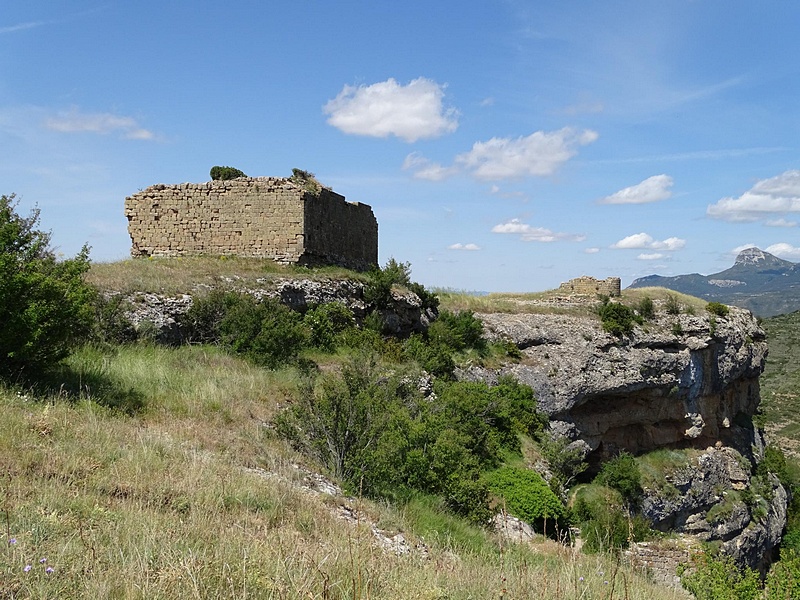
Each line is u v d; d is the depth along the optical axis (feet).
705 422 148.05
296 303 90.74
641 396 131.85
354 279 107.45
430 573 24.16
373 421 48.85
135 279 77.77
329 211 112.06
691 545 70.95
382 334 105.50
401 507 42.83
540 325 130.00
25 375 43.62
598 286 157.07
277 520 30.07
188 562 19.52
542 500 68.39
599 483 114.52
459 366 108.58
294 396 60.39
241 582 19.07
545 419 107.45
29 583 17.54
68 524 22.56
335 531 30.14
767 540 140.56
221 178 118.42
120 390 47.88
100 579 18.30
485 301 145.38
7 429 32.45
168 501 28.71
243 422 49.52
